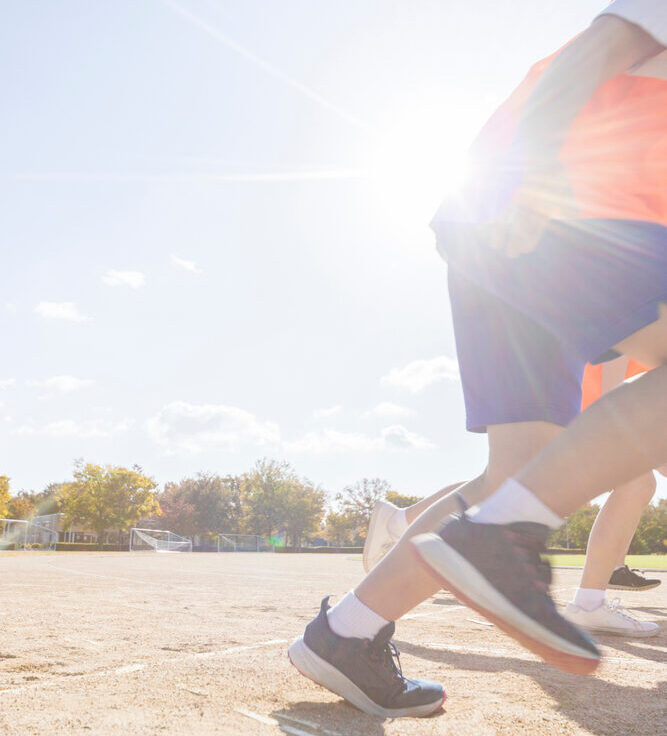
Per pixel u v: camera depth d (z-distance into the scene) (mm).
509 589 1161
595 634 2943
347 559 21500
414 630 2941
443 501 1622
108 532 71000
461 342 1814
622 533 2961
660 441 1158
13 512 85500
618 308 1265
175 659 2043
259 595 4773
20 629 2674
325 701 1553
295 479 81625
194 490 83562
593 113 1458
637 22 1231
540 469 1225
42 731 1257
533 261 1413
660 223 1312
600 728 1353
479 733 1314
